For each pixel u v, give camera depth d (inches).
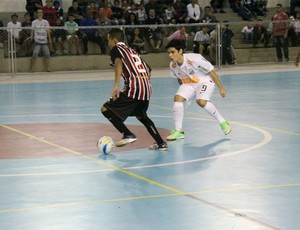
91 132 495.2
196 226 255.0
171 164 374.3
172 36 1137.4
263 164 371.6
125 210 279.3
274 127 508.1
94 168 367.2
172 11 1222.9
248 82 896.3
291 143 438.0
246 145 432.1
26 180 339.9
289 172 350.3
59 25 1128.8
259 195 301.9
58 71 1109.7
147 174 349.4
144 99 409.4
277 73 1031.0
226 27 1172.5
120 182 331.6
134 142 447.5
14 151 423.2
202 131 491.8
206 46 1151.0
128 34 1146.0
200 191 310.5
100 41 1144.8
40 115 597.3
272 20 1225.4
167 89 828.6
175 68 457.1
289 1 1459.2
